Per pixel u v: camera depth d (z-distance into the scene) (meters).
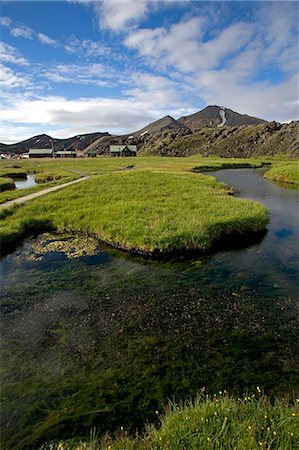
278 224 20.98
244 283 11.80
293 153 151.75
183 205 22.80
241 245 16.56
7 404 6.18
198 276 12.55
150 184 36.66
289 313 9.57
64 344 8.17
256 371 7.02
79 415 5.87
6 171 67.62
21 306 10.23
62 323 9.20
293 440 4.25
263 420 4.75
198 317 9.42
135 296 10.86
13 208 24.11
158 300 10.54
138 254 15.42
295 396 6.19
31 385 6.69
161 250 15.12
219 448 4.18
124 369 7.17
